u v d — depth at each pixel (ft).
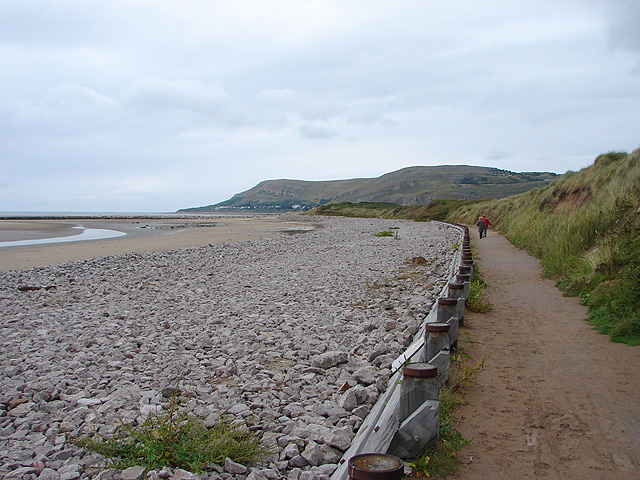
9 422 16.79
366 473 9.69
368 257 71.61
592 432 14.16
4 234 157.48
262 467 13.38
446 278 48.08
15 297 44.34
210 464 13.16
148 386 19.88
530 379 18.79
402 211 322.34
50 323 33.22
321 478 12.35
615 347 22.27
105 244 115.34
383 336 26.94
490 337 25.41
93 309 38.09
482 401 16.92
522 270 50.34
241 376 20.92
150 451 13.16
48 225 232.12
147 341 27.45
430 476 12.27
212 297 42.11
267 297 40.86
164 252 86.12
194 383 20.24
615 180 60.95
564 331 25.84
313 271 57.16
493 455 13.19
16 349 26.43
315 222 280.72
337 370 21.22
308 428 15.17
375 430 13.16
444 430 14.20
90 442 14.07
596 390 17.28
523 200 134.82
